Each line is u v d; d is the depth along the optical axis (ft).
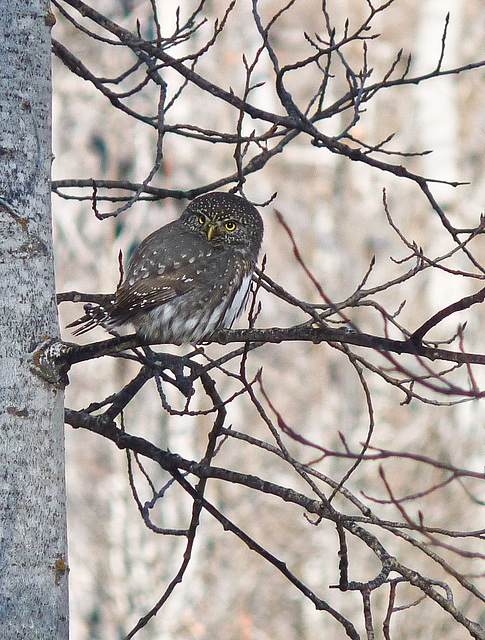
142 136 62.34
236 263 23.88
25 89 16.79
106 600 56.39
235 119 65.98
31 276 16.42
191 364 18.67
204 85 22.88
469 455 57.26
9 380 16.07
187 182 64.13
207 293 23.15
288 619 58.03
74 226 63.36
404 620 51.80
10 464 15.89
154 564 56.54
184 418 59.31
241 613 56.13
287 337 17.21
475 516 54.60
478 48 69.62
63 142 65.36
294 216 71.77
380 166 22.72
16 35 16.87
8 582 15.61
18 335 16.21
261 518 58.85
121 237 61.98
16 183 16.53
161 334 22.71
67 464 59.47
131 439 20.79
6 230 16.39
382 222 68.80
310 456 62.08
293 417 66.13
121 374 62.23
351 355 16.66
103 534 57.47
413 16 71.00
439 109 65.16
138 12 61.46
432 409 58.90
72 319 63.41
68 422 21.13
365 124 70.74
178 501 58.23
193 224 24.44
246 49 67.36
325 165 71.77
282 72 22.44
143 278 22.52
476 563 52.90
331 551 57.82
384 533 55.21
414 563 53.42
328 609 19.29
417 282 66.18
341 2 72.79
